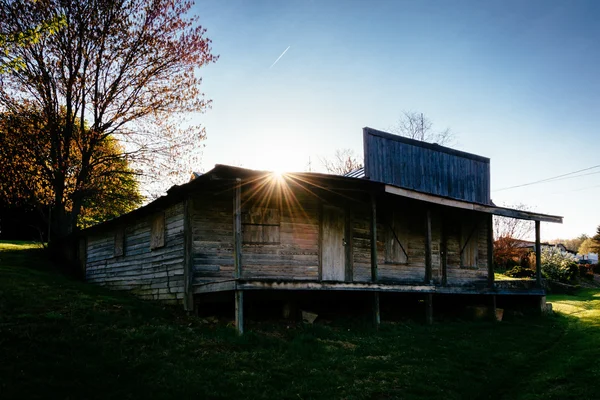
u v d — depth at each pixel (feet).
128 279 61.62
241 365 33.14
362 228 59.36
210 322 44.24
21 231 114.21
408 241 64.59
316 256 54.60
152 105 85.46
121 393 27.04
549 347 47.42
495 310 63.21
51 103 78.69
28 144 77.51
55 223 82.94
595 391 32.89
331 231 56.34
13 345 31.55
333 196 57.36
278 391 29.68
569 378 36.17
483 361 39.75
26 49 74.49
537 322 62.54
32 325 35.76
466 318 62.03
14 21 74.08
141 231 60.13
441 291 56.85
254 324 44.39
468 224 73.92
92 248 73.72
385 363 36.47
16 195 81.51
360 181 48.42
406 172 66.64
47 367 28.76
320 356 36.91
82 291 52.24
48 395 25.61
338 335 43.68
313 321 48.37
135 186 93.76
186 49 86.02
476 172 77.41
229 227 50.70
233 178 42.16
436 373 35.29
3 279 52.65
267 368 33.17
